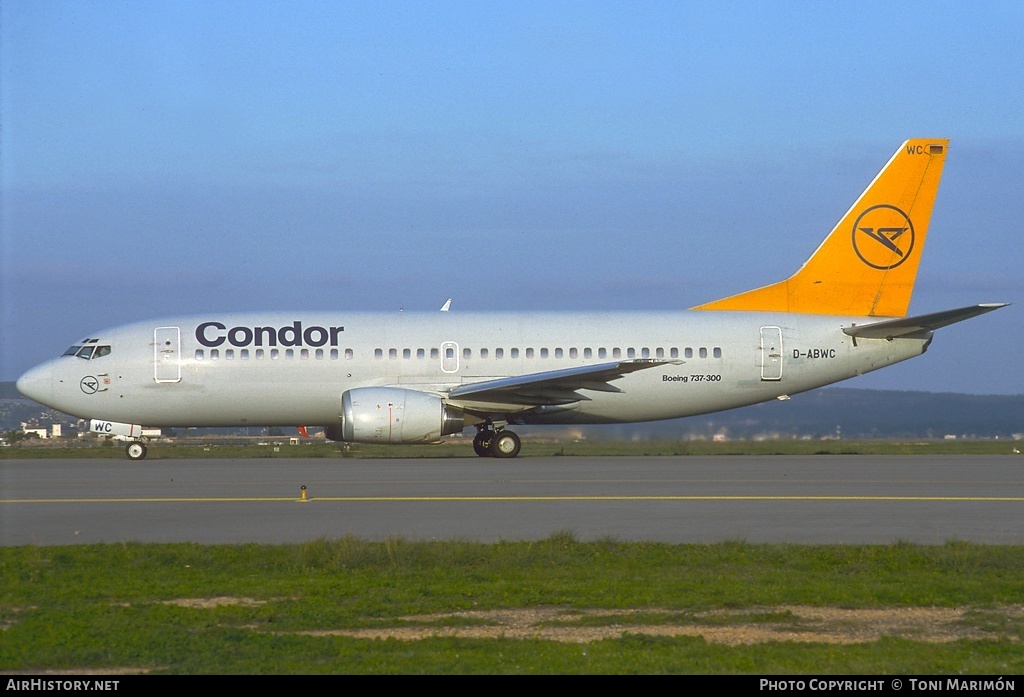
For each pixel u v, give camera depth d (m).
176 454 113.94
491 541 48.25
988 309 96.31
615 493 66.81
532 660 28.73
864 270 106.25
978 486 71.25
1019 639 31.41
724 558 43.53
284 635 31.45
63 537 50.00
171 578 39.84
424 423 94.94
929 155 105.94
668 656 29.23
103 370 99.06
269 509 59.34
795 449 121.31
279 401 100.69
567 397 99.50
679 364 99.12
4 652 29.44
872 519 55.69
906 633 32.31
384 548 43.88
